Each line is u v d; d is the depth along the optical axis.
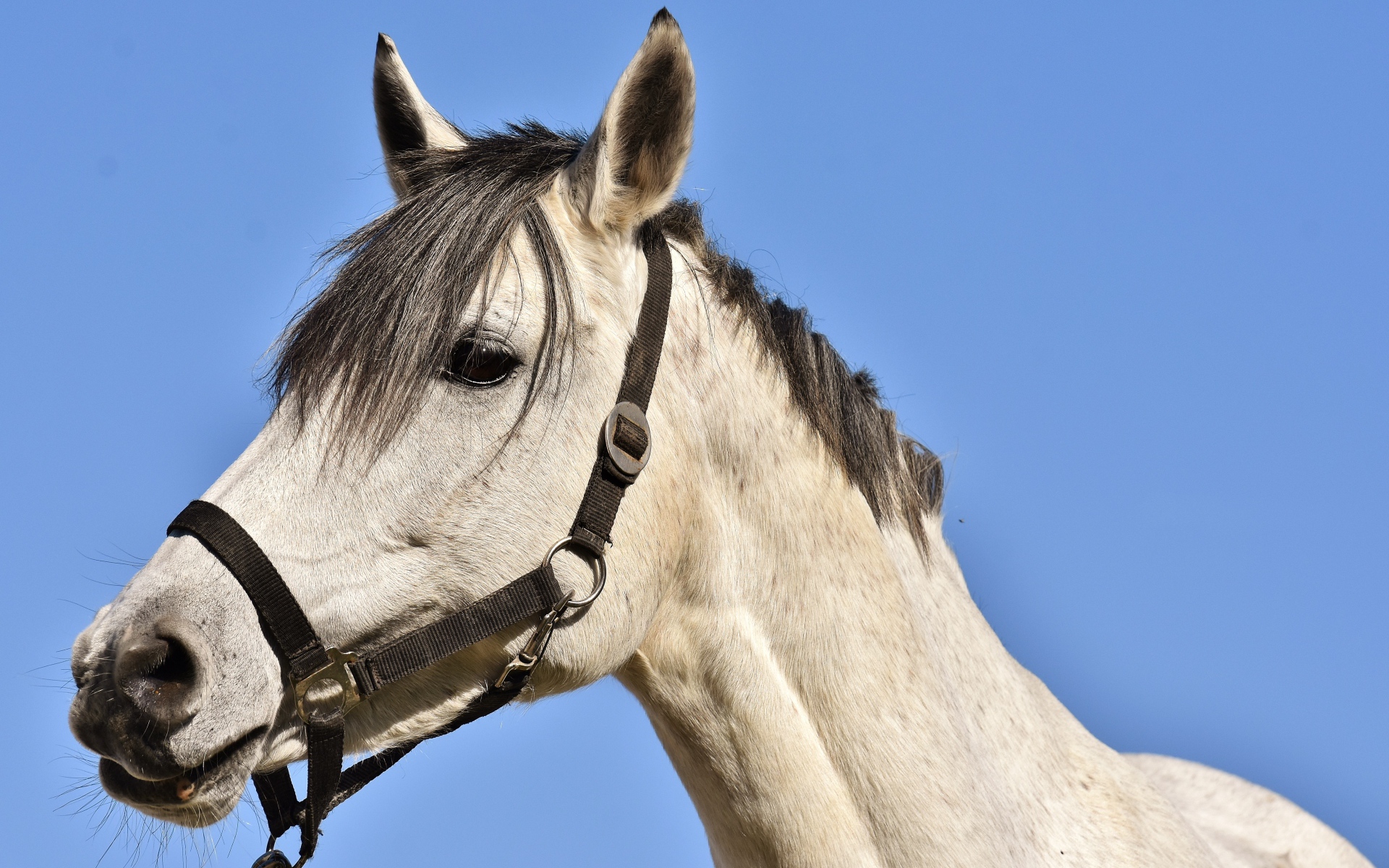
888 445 3.82
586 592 3.14
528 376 3.09
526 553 3.09
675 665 3.38
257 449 3.03
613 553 3.18
